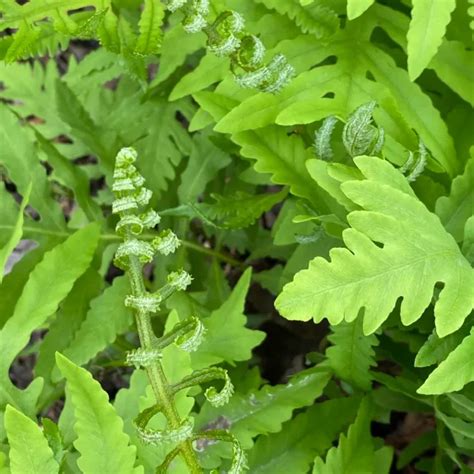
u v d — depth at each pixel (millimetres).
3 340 662
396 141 679
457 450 734
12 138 737
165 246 586
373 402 709
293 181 675
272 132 683
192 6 625
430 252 602
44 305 669
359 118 628
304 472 679
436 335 626
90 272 752
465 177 656
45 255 680
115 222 782
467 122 738
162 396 574
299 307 588
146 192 587
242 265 853
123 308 723
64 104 799
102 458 586
